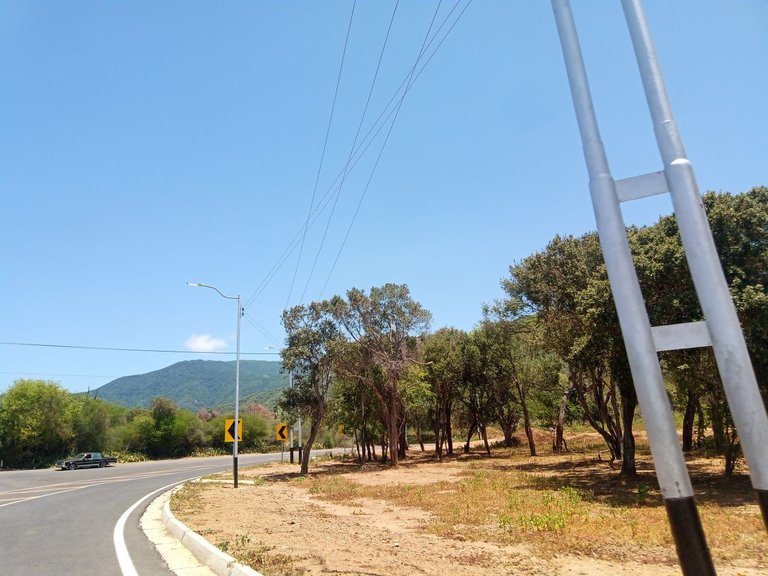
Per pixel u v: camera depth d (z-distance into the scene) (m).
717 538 9.59
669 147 3.70
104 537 11.41
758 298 13.41
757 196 15.30
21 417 55.22
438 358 43.50
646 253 16.28
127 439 69.25
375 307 37.41
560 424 44.19
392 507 16.81
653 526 10.98
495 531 11.27
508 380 42.66
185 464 52.84
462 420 54.44
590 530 10.82
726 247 15.02
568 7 4.32
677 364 16.81
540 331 26.28
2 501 19.33
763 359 13.75
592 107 4.04
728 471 18.61
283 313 35.38
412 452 59.38
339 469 38.91
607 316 16.98
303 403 35.03
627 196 3.80
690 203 3.56
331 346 34.09
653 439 3.40
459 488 20.83
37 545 10.56
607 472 24.92
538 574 7.56
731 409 3.28
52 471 45.06
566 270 22.23
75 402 62.22
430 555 8.84
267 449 83.50
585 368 22.06
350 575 7.28
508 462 35.75
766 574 7.30
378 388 39.97
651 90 3.84
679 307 14.91
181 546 10.20
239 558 8.00
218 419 83.31
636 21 3.98
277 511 15.59
